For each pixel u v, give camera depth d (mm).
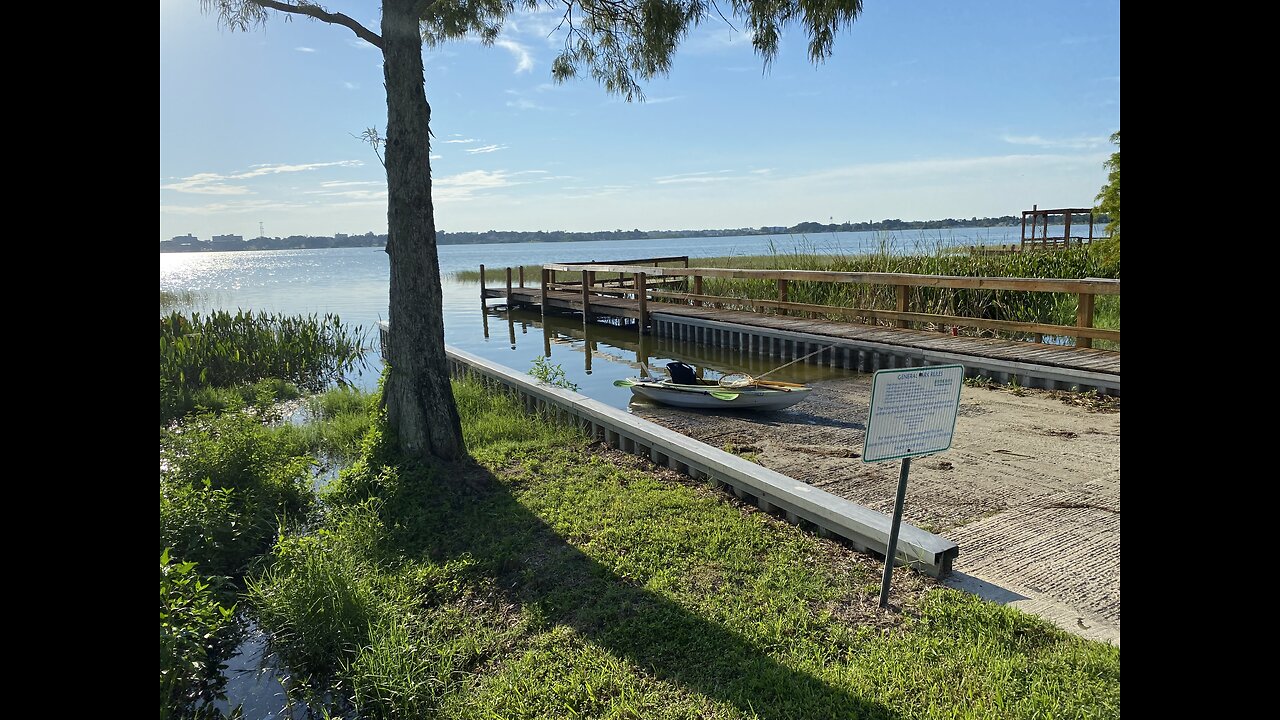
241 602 4895
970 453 6953
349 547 5121
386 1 6195
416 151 6426
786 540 5066
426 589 4688
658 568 4672
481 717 3385
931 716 3129
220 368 12602
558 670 3691
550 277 25516
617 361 15148
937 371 3871
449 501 6000
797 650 3691
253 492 6051
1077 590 4180
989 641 3664
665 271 18156
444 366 6828
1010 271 14938
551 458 7180
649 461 7125
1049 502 5609
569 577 4625
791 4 5414
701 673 3570
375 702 3619
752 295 19125
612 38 7340
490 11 7949
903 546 4543
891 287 14461
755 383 9938
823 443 7730
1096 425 7754
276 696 3936
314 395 12133
